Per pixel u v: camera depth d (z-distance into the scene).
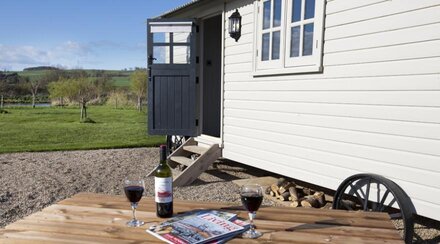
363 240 1.80
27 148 8.81
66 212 2.19
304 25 4.50
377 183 3.70
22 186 5.43
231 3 5.94
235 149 5.91
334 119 4.16
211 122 8.22
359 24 3.83
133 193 2.00
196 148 6.59
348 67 3.97
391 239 1.81
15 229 1.92
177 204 2.39
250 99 5.55
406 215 3.28
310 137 4.49
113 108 21.39
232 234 1.85
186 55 6.49
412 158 3.40
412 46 3.36
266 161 5.25
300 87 4.61
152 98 6.46
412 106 3.38
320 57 4.27
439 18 3.15
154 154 8.29
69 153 8.38
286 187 4.93
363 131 3.84
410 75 3.39
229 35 5.98
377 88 3.69
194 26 6.31
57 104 22.38
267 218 2.12
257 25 5.34
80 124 14.18
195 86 6.41
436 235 3.77
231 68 5.98
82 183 5.68
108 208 2.27
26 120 15.30
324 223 2.04
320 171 4.37
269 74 5.09
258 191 1.98
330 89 4.20
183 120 6.45
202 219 2.05
